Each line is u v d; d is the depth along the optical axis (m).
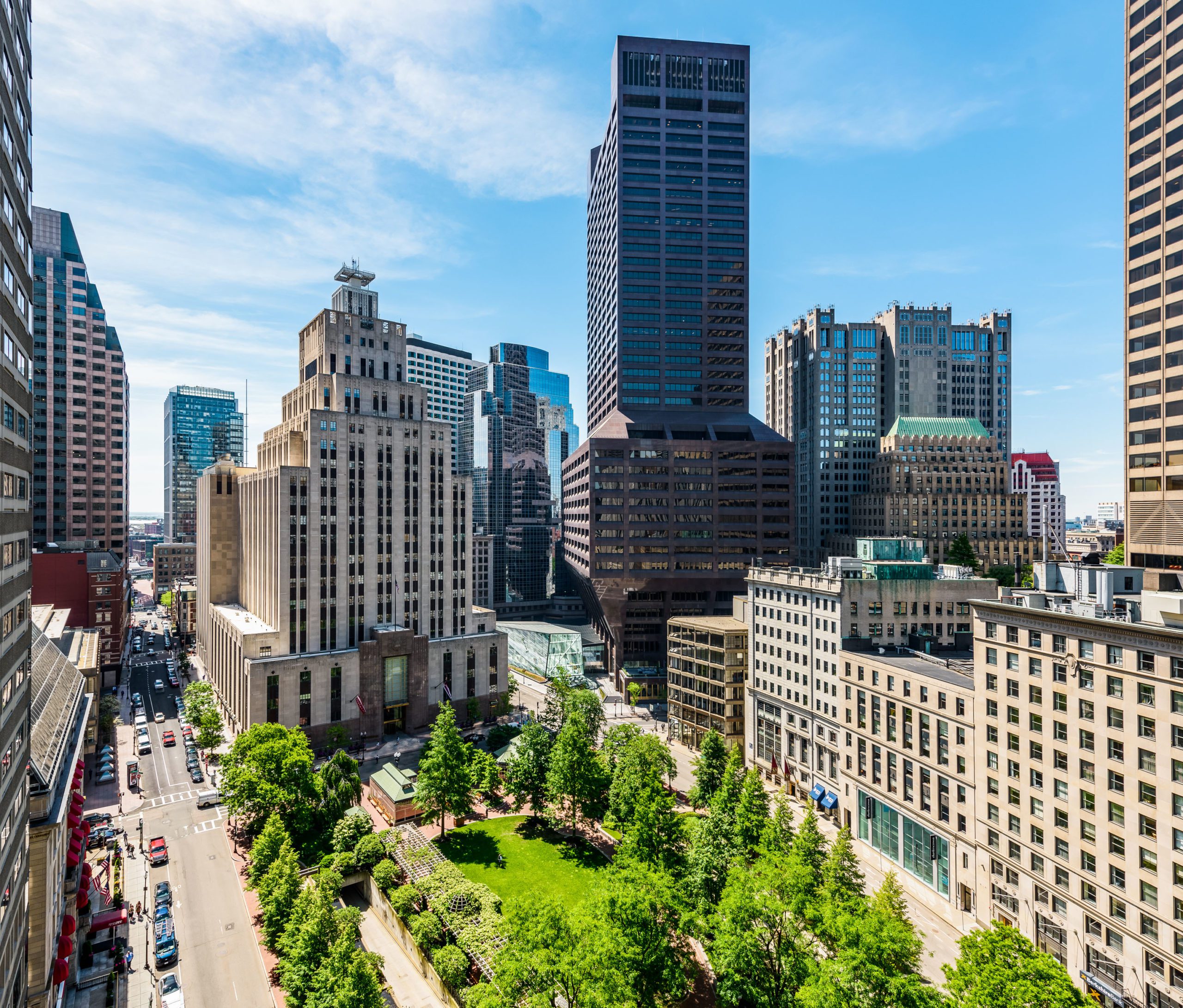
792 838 73.50
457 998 59.28
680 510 183.12
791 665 112.31
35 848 55.53
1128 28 105.31
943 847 79.75
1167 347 98.88
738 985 52.03
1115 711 59.72
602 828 95.00
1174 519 97.50
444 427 145.75
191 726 133.38
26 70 49.19
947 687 79.19
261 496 143.12
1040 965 45.84
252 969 65.31
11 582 45.88
